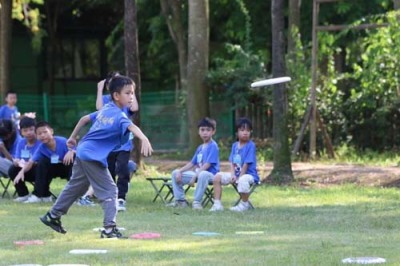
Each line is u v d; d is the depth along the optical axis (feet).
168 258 63.98
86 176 75.51
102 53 291.99
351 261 61.26
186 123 202.28
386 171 140.77
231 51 210.38
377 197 114.73
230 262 61.67
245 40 223.71
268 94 182.91
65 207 76.74
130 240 73.92
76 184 76.02
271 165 159.02
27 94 280.31
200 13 180.96
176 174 103.81
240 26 225.35
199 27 181.27
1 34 223.71
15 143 119.24
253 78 185.57
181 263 61.52
